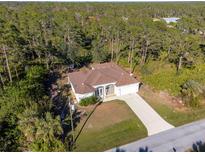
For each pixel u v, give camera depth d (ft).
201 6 393.91
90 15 279.08
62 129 85.20
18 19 208.85
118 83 117.60
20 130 80.59
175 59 153.38
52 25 209.87
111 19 211.00
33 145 75.00
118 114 102.78
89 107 109.19
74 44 175.94
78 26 206.90
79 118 100.17
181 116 100.12
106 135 88.99
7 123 83.41
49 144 75.51
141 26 180.14
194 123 94.53
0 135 79.56
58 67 156.66
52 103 104.94
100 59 163.73
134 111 104.83
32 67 133.69
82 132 90.94
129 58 161.38
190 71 132.26
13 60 137.28
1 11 249.55
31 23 192.85
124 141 85.15
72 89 123.95
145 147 81.56
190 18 245.45
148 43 158.30
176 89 117.19
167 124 94.48
